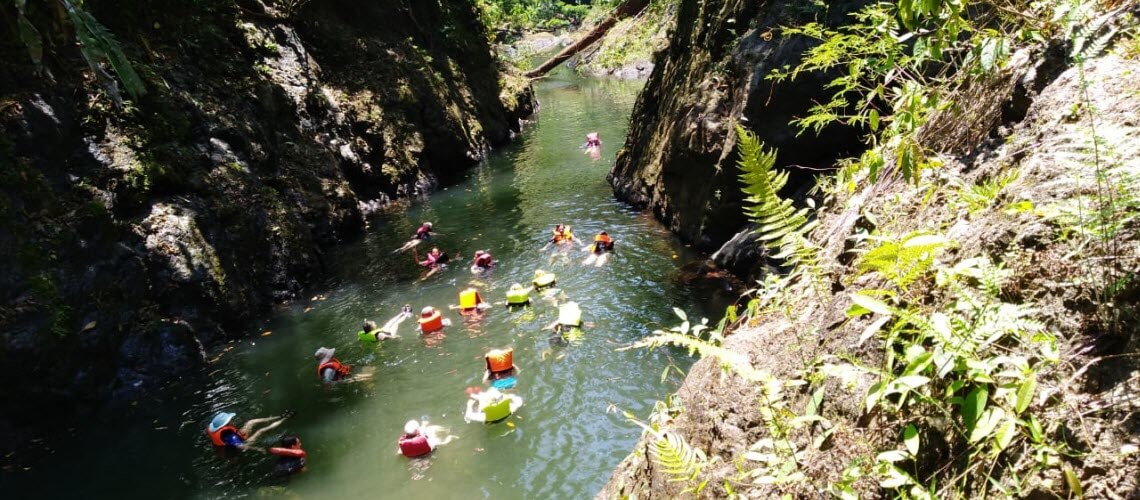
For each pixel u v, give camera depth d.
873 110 2.77
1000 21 2.54
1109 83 1.91
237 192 10.70
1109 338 1.35
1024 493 1.30
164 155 9.97
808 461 1.81
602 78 36.62
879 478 1.59
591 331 8.53
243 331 9.64
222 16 13.74
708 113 10.16
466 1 24.36
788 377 2.16
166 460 6.93
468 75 22.50
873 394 1.52
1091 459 1.23
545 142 21.53
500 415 7.00
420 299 10.21
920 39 2.56
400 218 14.54
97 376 8.01
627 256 10.83
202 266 9.38
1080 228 1.45
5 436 7.32
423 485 6.21
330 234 12.98
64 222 8.30
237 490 6.37
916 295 1.80
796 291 2.70
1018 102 2.25
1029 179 1.81
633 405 6.98
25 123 8.47
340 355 8.74
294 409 7.62
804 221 2.31
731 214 9.93
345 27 17.64
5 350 7.31
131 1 11.69
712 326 8.07
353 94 16.39
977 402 1.32
